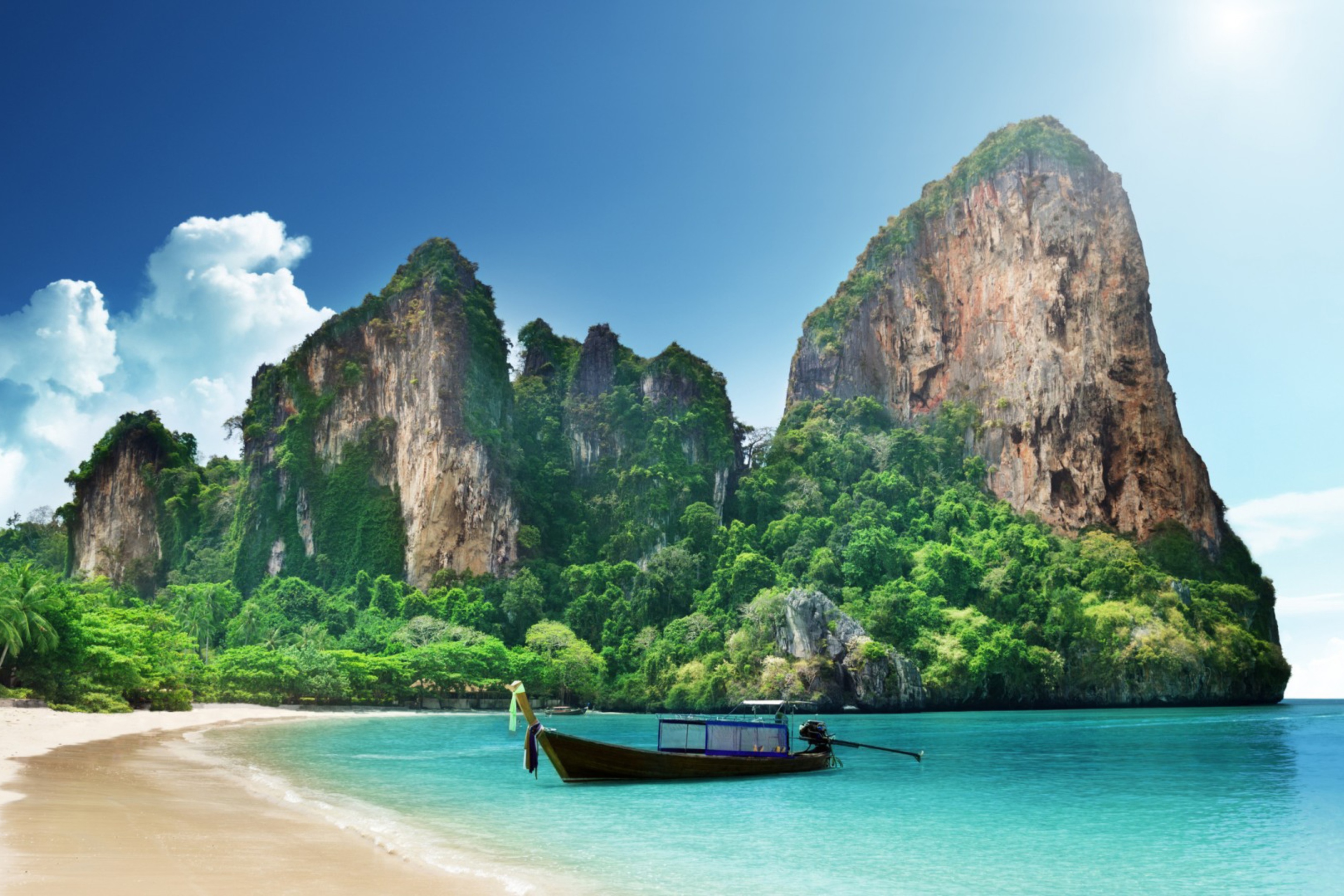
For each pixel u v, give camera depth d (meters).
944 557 165.50
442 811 31.84
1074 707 153.12
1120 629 153.88
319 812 28.86
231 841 22.08
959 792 40.34
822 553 169.50
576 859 23.73
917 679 136.62
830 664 133.62
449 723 100.38
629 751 39.78
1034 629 157.25
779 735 47.06
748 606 147.12
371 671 127.81
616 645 161.00
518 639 169.88
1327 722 102.81
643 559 190.38
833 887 21.66
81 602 95.38
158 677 92.94
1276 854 26.66
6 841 19.92
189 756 48.31
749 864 23.98
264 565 198.50
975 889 21.92
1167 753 62.47
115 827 22.84
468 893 17.89
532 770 35.50
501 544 190.12
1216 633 163.25
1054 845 27.92
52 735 55.50
